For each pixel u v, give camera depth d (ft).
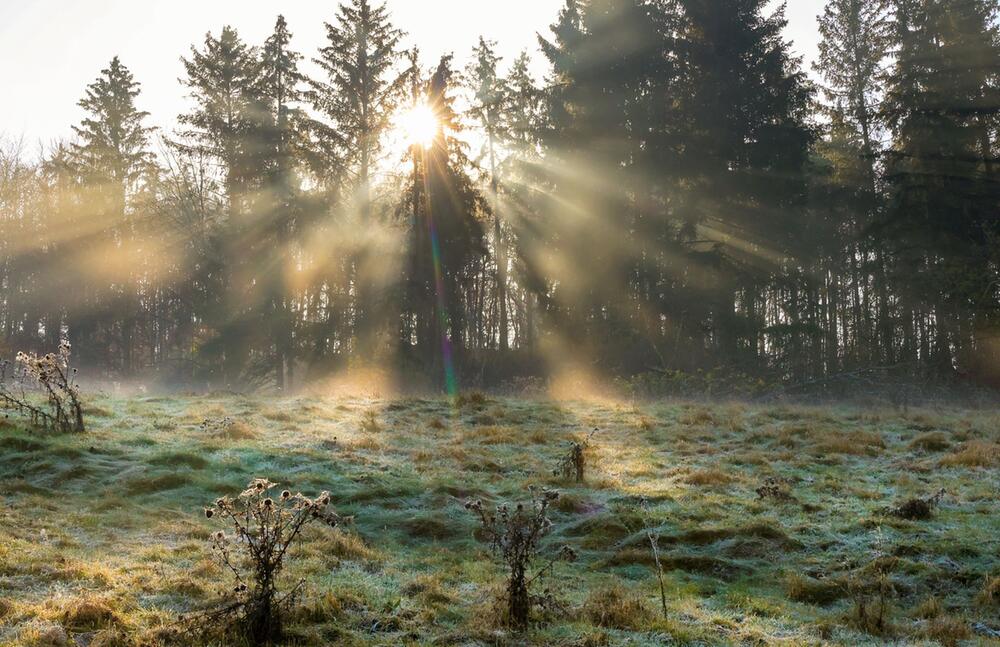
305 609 19.81
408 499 33.37
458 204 98.02
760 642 19.84
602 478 38.24
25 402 46.55
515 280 144.36
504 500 34.37
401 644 18.52
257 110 118.62
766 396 77.82
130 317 142.51
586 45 111.75
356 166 117.29
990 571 25.38
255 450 39.60
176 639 17.69
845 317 131.95
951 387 83.35
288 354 110.32
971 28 113.29
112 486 31.78
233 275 112.88
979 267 94.58
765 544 28.43
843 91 131.03
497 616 20.31
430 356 101.55
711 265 102.99
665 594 23.93
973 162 105.19
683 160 104.12
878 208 122.11
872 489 36.86
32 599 19.58
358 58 113.09
